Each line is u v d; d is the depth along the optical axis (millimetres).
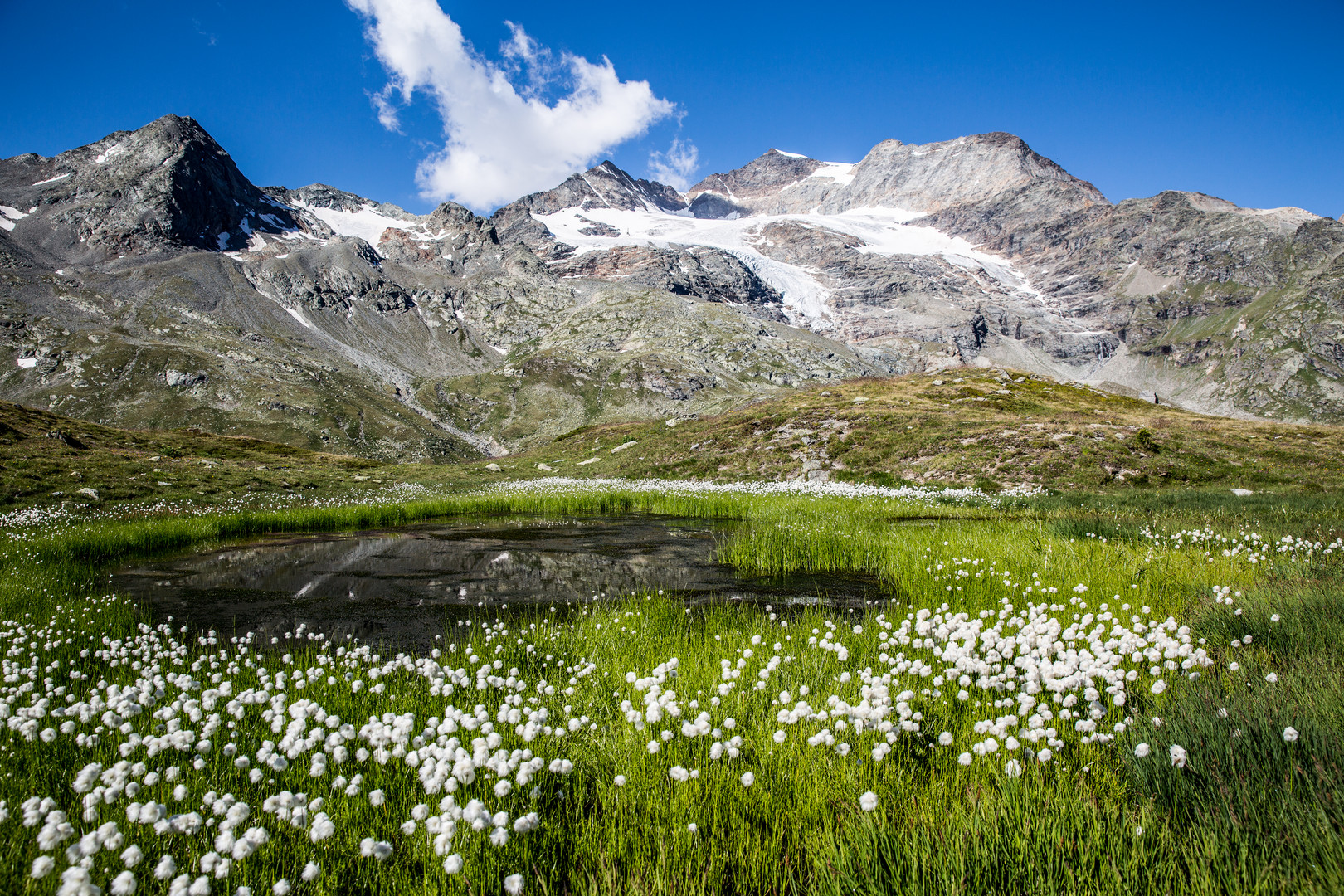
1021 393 53531
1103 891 3137
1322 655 5812
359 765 4703
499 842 3219
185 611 11281
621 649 7707
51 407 177250
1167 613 8273
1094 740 4484
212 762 4641
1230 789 3750
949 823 3711
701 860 3703
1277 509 19500
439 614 10969
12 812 3920
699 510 26719
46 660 7453
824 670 6328
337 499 31234
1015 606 9000
